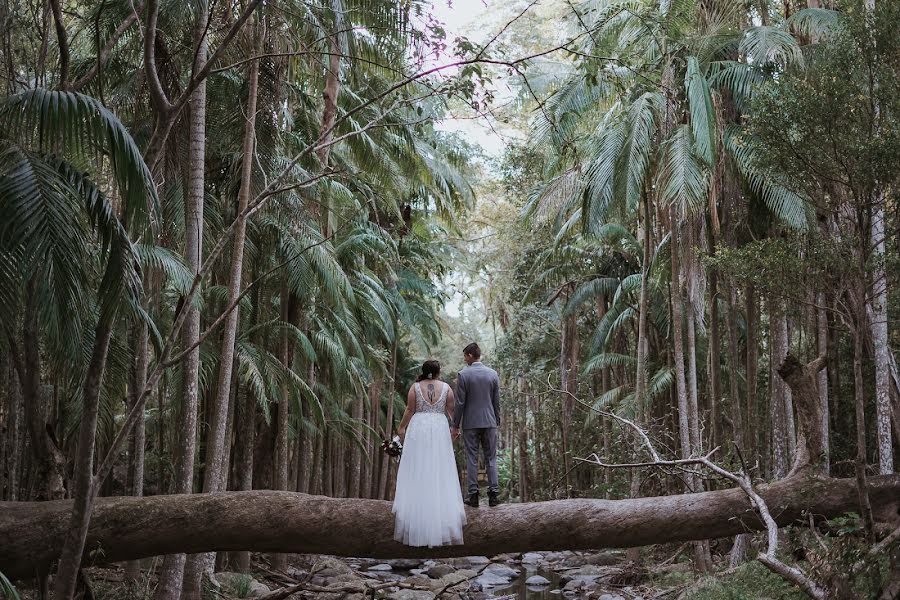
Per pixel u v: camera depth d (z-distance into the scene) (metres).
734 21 13.18
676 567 12.61
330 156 14.20
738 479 8.45
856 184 6.50
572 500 8.37
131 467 12.02
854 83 6.50
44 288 4.91
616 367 23.58
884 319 10.05
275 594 9.43
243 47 9.57
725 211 13.23
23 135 5.34
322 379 17.84
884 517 8.07
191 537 7.44
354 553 7.89
